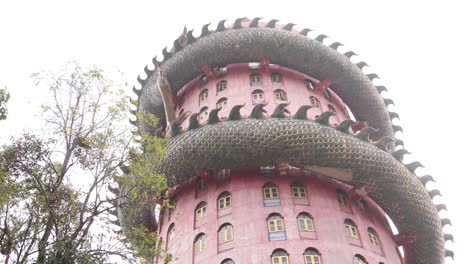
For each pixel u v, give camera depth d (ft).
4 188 52.95
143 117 73.26
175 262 92.32
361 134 102.99
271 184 98.37
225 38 130.41
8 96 57.57
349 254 86.94
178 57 134.72
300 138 94.84
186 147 98.73
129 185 64.90
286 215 91.09
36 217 52.54
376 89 140.67
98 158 59.11
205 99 128.47
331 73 131.64
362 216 98.68
